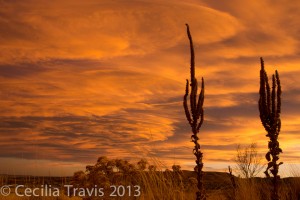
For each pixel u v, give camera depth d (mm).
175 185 7910
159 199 7609
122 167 7762
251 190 8250
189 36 4637
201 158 4797
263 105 4402
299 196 7816
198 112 4738
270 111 4379
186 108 4785
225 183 10500
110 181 7637
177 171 8234
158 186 7863
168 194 7648
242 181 8758
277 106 4375
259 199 7973
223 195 8883
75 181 7586
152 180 7863
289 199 7934
